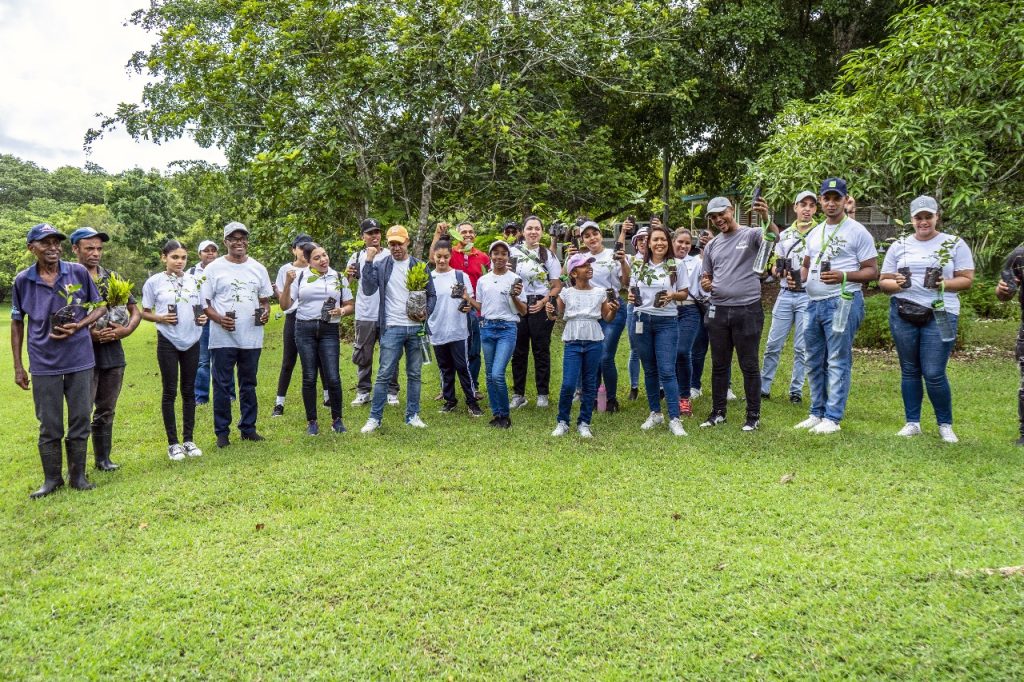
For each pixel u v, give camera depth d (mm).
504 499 4617
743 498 4473
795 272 6121
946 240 5250
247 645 3084
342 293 6398
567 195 12906
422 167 12352
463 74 11891
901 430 5664
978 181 9531
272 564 3781
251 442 6121
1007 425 5875
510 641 3072
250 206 15336
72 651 3055
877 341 9703
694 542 3896
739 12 14578
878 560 3529
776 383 8023
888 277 5535
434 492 4785
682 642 3018
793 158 9844
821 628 3020
